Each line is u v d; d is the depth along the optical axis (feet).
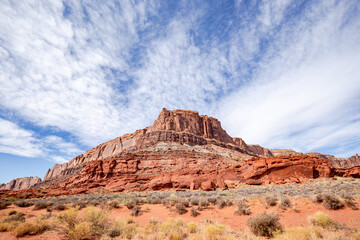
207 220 35.94
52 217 38.45
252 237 24.99
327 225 27.48
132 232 27.99
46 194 133.49
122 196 87.40
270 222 27.17
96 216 29.58
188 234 27.30
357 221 28.81
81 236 24.89
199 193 93.91
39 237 26.45
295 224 30.37
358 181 100.99
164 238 25.26
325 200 38.60
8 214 43.93
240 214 39.01
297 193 64.75
